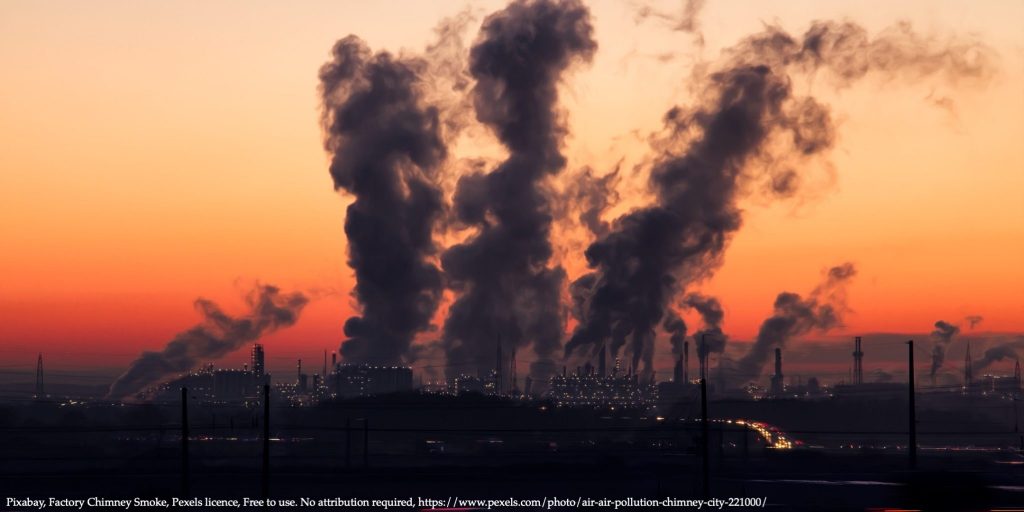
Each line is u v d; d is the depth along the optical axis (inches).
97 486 5182.1
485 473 5925.2
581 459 7022.6
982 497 4758.9
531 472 6003.9
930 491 4820.4
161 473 5797.2
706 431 4483.3
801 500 4746.6
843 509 4426.7
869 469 6604.3
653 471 6171.3
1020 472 6348.4
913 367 5767.7
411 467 6210.6
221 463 6535.4
